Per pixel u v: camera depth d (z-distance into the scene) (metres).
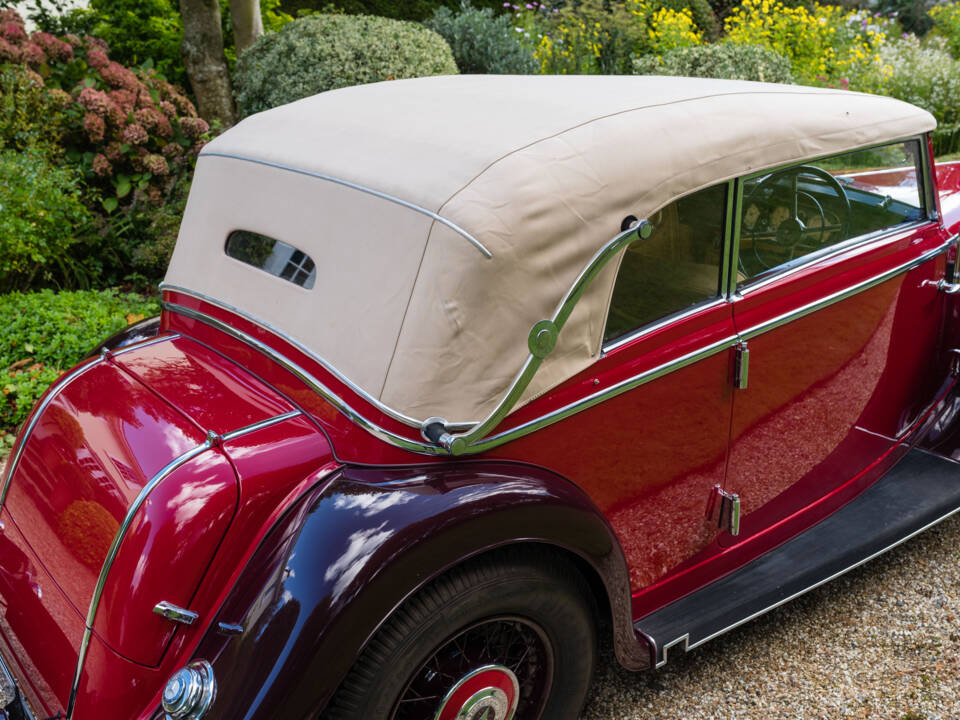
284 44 7.30
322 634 1.67
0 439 4.07
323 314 2.06
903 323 2.98
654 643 2.34
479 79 2.77
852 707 2.51
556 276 1.94
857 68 10.42
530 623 2.06
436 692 1.98
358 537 1.75
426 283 1.86
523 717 2.23
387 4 11.16
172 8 8.88
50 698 1.91
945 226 3.25
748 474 2.61
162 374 2.25
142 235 6.23
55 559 2.00
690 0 12.62
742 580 2.65
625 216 2.03
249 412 2.04
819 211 2.58
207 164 2.63
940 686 2.57
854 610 2.91
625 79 2.65
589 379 2.08
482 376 1.89
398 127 2.25
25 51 6.41
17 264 5.14
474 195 1.88
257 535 1.82
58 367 4.48
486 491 1.88
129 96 6.42
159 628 1.77
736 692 2.59
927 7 15.24
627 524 2.34
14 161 5.43
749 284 2.41
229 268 2.42
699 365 2.31
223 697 1.67
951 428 3.26
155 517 1.77
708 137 2.21
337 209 2.11
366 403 1.90
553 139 2.03
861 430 2.98
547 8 11.74
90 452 2.02
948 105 9.84
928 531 3.31
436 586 1.85
